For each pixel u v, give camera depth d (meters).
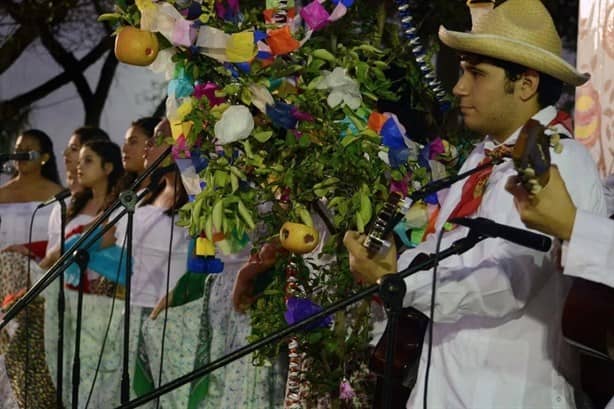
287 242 5.26
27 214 9.45
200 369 4.24
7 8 14.45
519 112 4.66
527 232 4.09
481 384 4.59
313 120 5.26
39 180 9.80
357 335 5.72
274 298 5.79
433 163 5.61
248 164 5.24
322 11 5.29
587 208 4.43
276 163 5.31
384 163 5.27
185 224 5.35
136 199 5.30
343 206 5.22
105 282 8.14
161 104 12.15
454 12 8.94
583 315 4.29
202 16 5.18
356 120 5.32
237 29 5.28
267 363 5.93
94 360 8.15
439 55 8.98
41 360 8.31
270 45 5.20
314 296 5.74
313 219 6.06
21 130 14.70
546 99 4.67
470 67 4.68
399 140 5.29
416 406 4.79
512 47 4.56
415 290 4.50
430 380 4.75
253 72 5.24
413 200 4.41
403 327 4.88
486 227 4.08
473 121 4.70
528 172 3.96
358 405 5.87
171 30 5.09
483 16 4.82
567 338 4.36
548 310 4.56
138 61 5.16
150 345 7.82
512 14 4.72
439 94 5.84
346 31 5.67
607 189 5.11
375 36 5.77
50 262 8.60
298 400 5.91
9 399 8.52
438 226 4.97
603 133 5.86
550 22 4.75
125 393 5.23
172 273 7.83
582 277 4.12
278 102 5.24
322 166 5.23
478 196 4.71
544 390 4.57
